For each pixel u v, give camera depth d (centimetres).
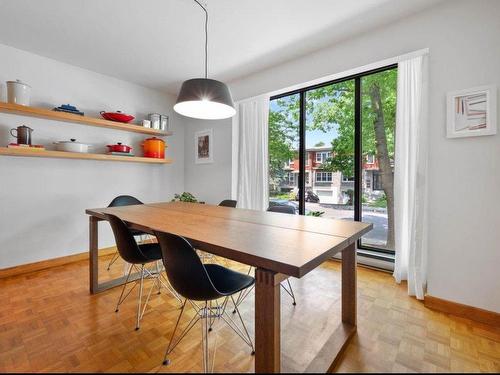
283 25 241
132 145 383
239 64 322
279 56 302
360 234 157
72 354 151
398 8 216
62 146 293
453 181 199
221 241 133
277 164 363
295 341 167
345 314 178
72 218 322
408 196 237
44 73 299
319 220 194
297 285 248
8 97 258
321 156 325
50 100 304
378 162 289
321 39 265
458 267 197
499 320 181
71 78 321
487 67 185
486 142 186
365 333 173
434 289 206
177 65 324
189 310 203
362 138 296
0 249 271
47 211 303
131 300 217
